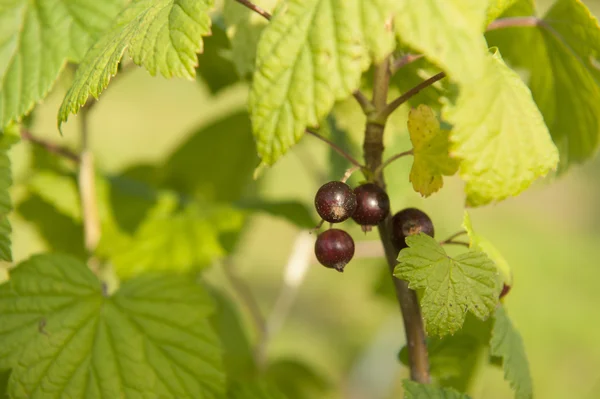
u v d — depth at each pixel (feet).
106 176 2.18
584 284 5.60
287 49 1.59
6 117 1.77
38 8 1.81
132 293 1.84
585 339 4.85
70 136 4.99
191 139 2.33
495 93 1.61
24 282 1.81
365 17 1.57
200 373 1.81
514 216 7.06
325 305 5.70
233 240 2.13
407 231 1.70
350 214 1.66
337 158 2.10
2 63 1.79
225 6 1.88
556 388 4.48
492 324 1.83
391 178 2.09
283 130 1.58
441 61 1.55
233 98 6.02
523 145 1.61
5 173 1.77
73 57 1.79
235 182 2.43
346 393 3.98
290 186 6.50
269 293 5.81
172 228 2.12
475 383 1.97
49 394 1.77
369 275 3.64
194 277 2.10
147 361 1.80
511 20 1.86
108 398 1.78
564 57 1.86
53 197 2.11
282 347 4.99
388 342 4.18
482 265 1.67
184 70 1.63
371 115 1.70
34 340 1.78
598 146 1.91
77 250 2.22
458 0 1.57
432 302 1.65
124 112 8.83
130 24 1.69
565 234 7.00
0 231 1.75
